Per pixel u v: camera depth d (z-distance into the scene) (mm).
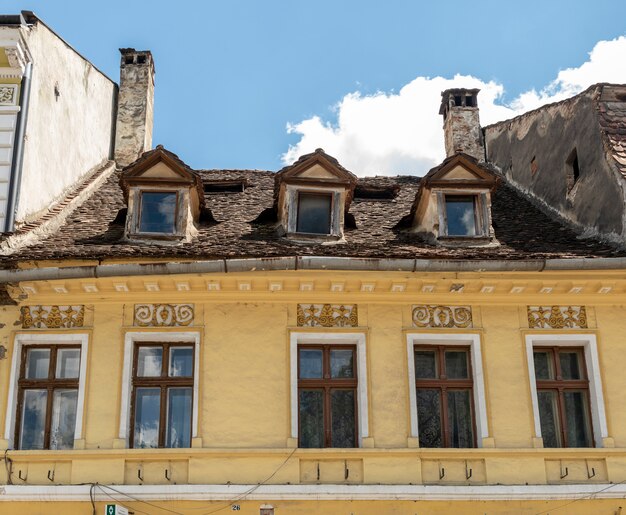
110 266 13688
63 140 17766
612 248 15375
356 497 13352
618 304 14867
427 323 14609
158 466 13539
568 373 14781
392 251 14445
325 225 15766
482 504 13508
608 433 14148
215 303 14445
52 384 14133
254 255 14102
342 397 14352
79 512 13188
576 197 17438
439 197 15789
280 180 15836
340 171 15836
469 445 14273
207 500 13258
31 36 16000
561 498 13586
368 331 14445
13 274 13703
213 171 20656
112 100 21578
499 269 14047
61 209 16750
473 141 22875
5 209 14906
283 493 13305
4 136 15414
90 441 13664
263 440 13758
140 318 14367
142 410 14117
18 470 13453
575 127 17750
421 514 13391
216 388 14016
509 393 14297
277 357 14227
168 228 15438
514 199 20016
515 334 14625
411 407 14094
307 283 14258
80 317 14352
